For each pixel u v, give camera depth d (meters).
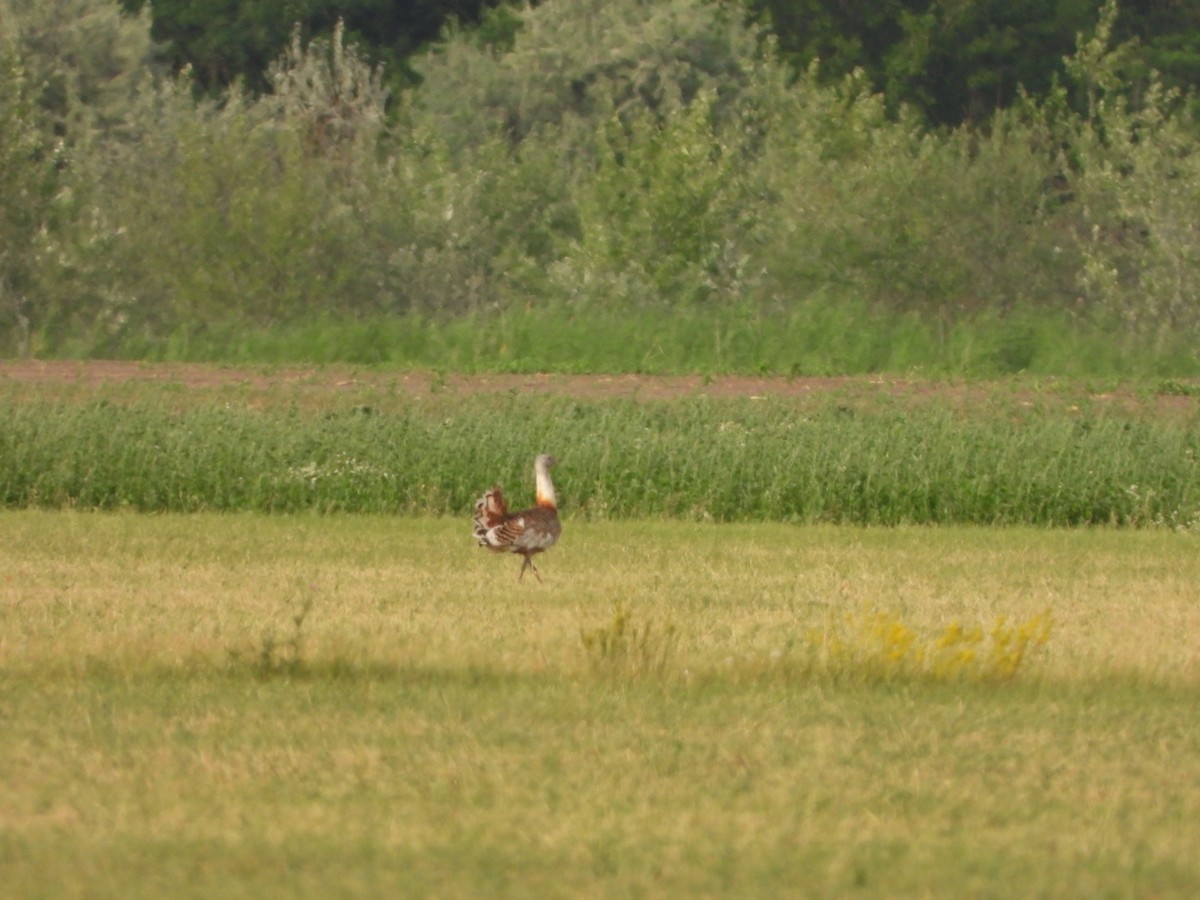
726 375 105.00
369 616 47.88
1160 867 28.77
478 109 184.38
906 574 58.22
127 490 73.94
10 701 37.97
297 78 185.12
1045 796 32.56
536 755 34.56
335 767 33.47
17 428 75.75
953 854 29.25
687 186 137.25
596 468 74.75
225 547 62.00
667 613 48.66
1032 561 61.94
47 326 124.50
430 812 30.95
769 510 73.94
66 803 31.03
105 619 46.38
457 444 75.19
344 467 74.44
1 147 127.25
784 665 41.47
